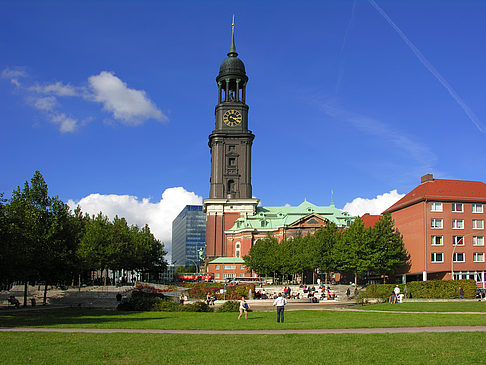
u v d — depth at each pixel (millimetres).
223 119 161875
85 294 77500
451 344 24594
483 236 88250
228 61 164000
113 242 93625
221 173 160000
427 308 53719
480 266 87312
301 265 111875
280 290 96688
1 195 48875
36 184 62531
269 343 25312
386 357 21578
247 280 133375
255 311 54219
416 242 89062
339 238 109062
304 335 28219
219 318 42875
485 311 49812
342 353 22469
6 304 67250
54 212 63156
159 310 53531
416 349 23297
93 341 25906
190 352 22844
